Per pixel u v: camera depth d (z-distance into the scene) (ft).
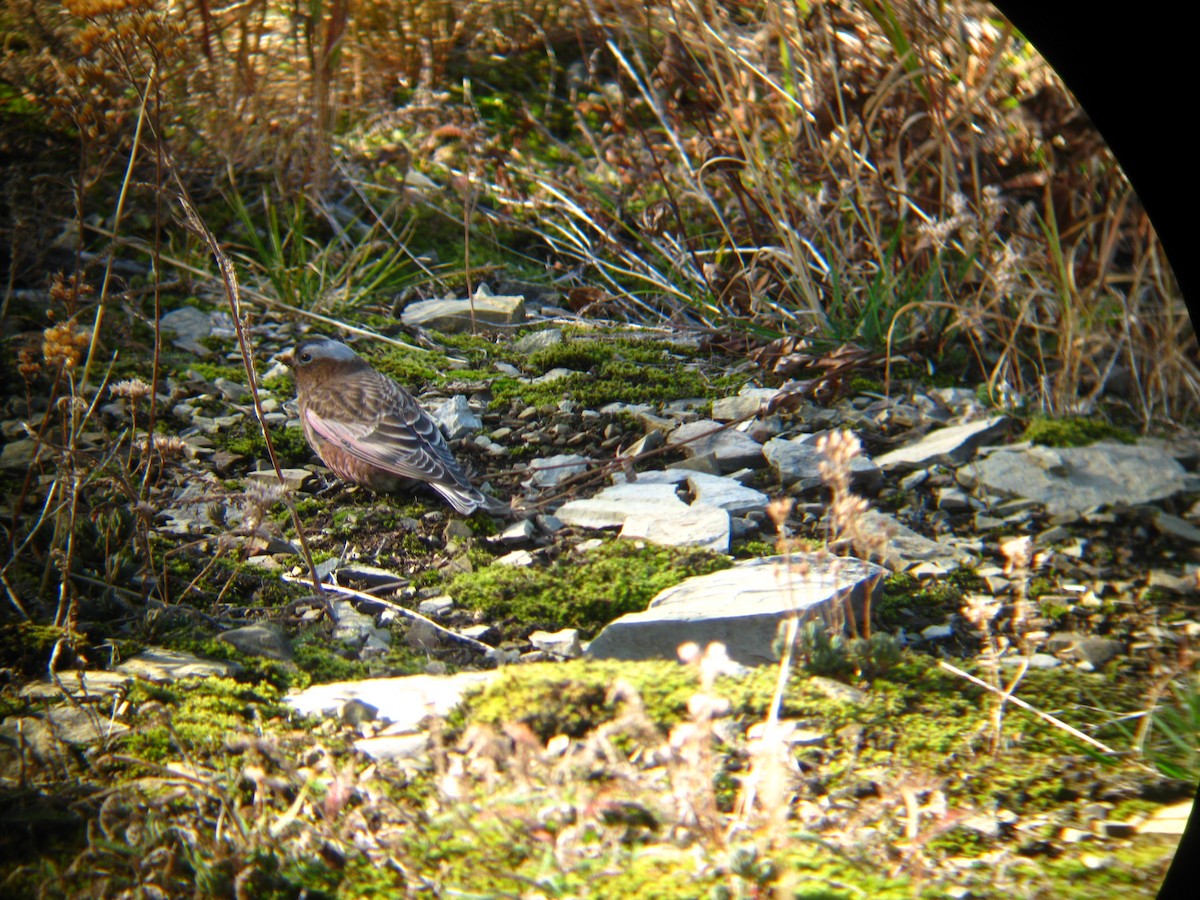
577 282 45.68
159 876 18.57
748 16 51.24
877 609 28.04
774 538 31.01
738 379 39.22
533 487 33.88
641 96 53.47
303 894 18.37
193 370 38.99
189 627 26.53
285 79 48.47
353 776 21.06
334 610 27.81
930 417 36.91
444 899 18.33
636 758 21.44
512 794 19.13
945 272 41.32
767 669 24.71
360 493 33.83
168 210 44.37
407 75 53.06
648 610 26.68
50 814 19.90
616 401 37.99
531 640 26.99
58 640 24.64
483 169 48.60
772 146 45.68
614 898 18.21
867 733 22.88
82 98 33.24
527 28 56.95
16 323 39.11
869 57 43.83
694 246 45.27
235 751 21.89
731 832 18.60
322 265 44.60
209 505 28.96
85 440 33.99
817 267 42.14
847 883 18.65
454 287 45.06
